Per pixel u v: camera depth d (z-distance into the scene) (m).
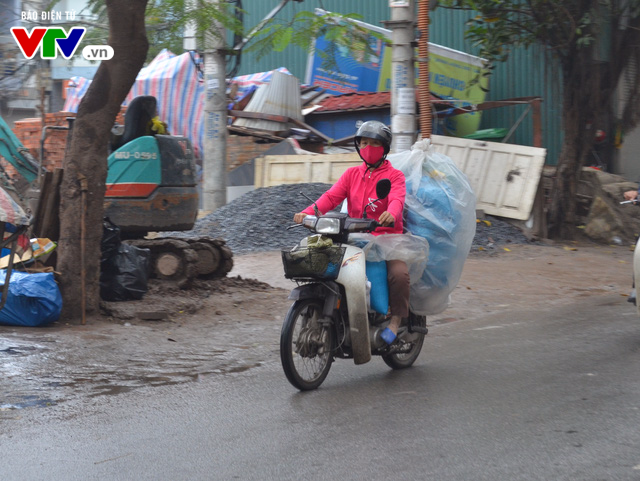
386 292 5.75
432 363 6.42
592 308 8.88
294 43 12.04
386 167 5.90
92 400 5.34
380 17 21.31
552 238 15.54
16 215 6.68
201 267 10.23
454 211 6.14
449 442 4.24
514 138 19.91
